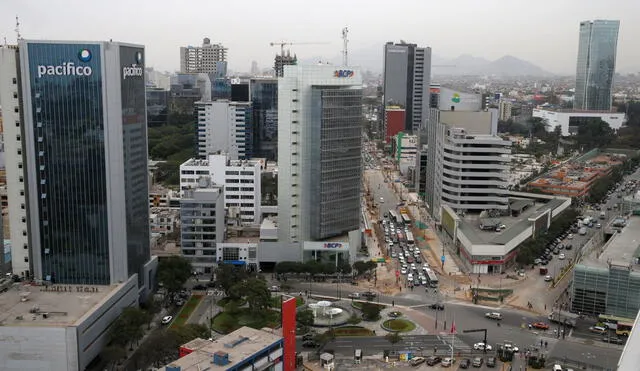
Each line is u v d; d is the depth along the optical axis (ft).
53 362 652.48
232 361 551.18
